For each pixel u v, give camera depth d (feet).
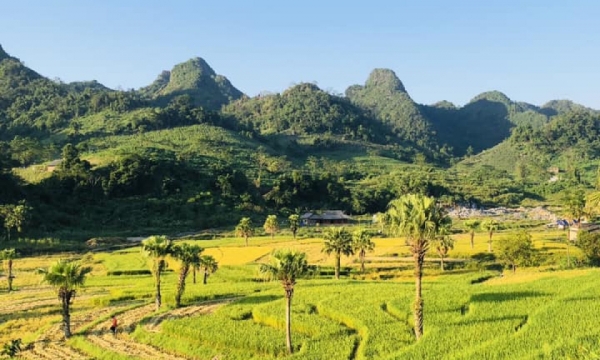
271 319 170.50
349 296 196.75
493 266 304.30
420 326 136.15
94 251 426.92
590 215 386.52
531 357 100.53
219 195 643.45
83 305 238.07
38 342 173.06
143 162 632.79
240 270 315.99
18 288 290.76
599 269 234.38
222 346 150.92
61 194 556.10
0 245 414.21
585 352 99.19
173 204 586.86
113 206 567.18
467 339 126.31
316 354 133.18
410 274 287.69
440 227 131.34
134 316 202.28
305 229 554.46
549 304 147.02
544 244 342.23
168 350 156.35
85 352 160.66
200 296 229.45
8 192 503.61
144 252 206.08
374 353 130.21
